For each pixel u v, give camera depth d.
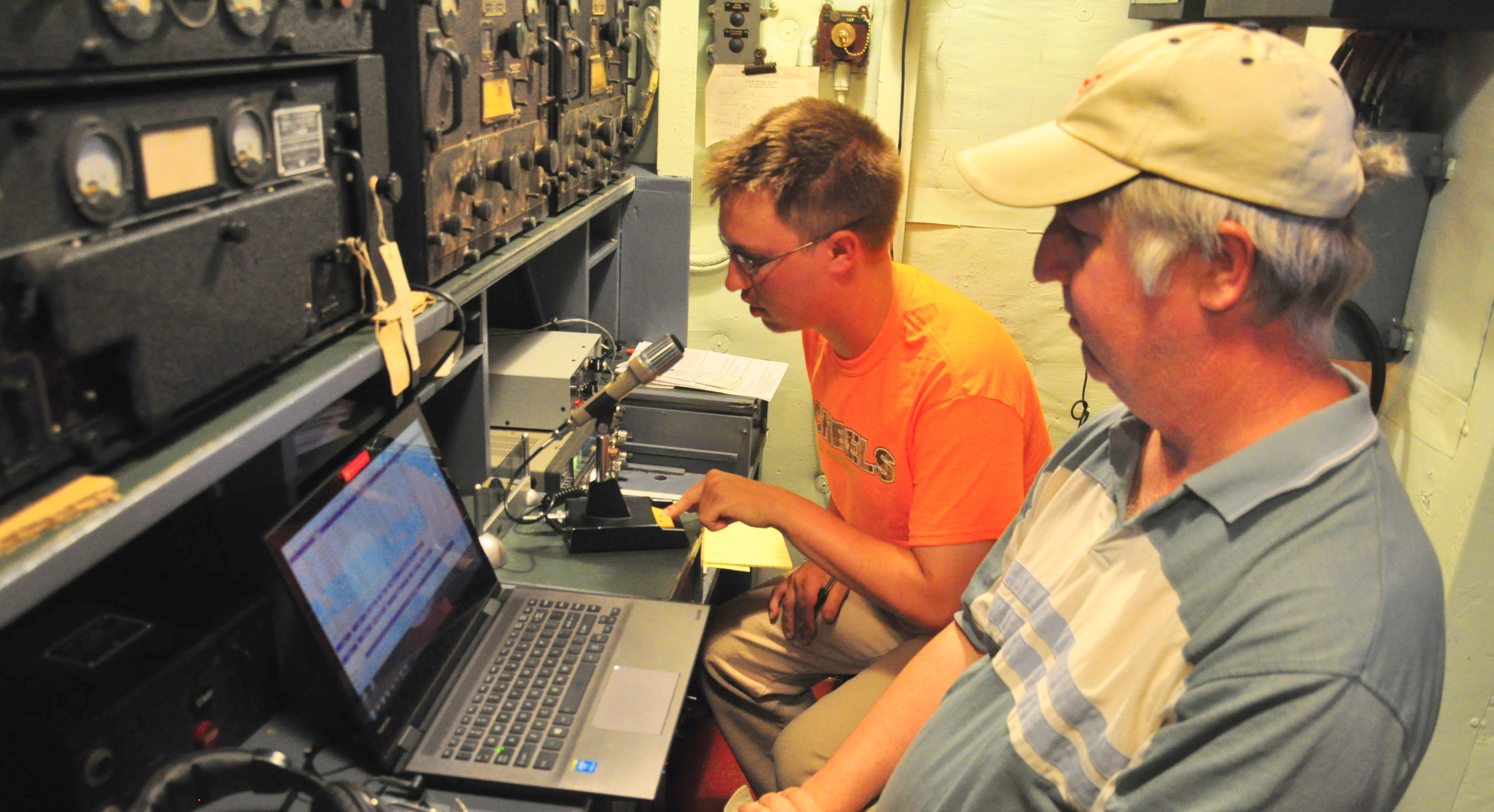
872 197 1.33
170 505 0.73
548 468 1.66
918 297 1.44
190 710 0.96
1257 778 0.69
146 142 0.71
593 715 1.13
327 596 1.00
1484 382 1.44
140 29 0.67
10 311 0.62
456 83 1.20
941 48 2.61
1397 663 0.67
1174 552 0.80
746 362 2.44
